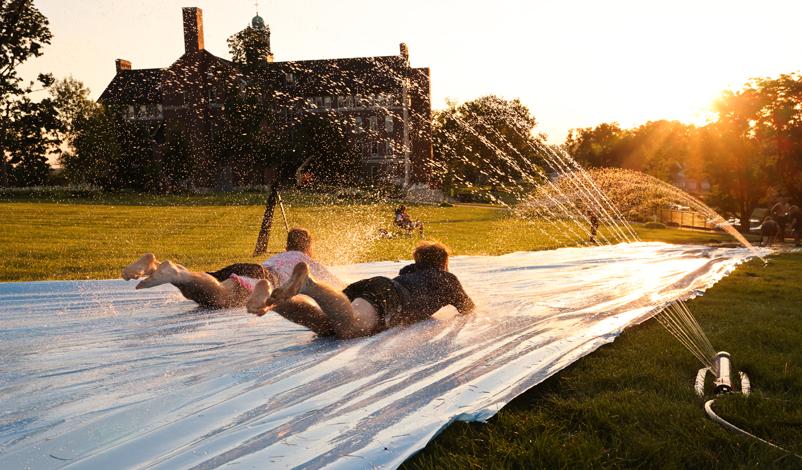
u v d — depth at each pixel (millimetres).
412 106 64500
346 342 4414
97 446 2678
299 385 3490
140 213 30000
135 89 66875
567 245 18750
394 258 13273
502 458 2910
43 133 37625
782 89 41750
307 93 60719
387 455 2664
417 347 4336
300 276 3881
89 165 57750
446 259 5441
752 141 43969
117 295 5934
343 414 3086
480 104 64562
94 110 58156
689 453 3010
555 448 2982
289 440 2762
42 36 30734
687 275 8641
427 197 62531
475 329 4910
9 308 5332
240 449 2654
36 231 18922
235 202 42438
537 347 4445
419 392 3436
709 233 31031
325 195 53844
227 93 59625
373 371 3793
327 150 57656
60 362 3822
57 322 4836
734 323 5898
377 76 63875
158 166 59000
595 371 4258
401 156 63594
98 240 16688
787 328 5719
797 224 22594
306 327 4535
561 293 6750
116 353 4023
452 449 2980
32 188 43406
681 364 4488
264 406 3168
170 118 63344
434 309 5125
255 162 58594
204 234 19531
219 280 5301
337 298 4215
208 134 61531
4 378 3520
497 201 59438
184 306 5449
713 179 45125
